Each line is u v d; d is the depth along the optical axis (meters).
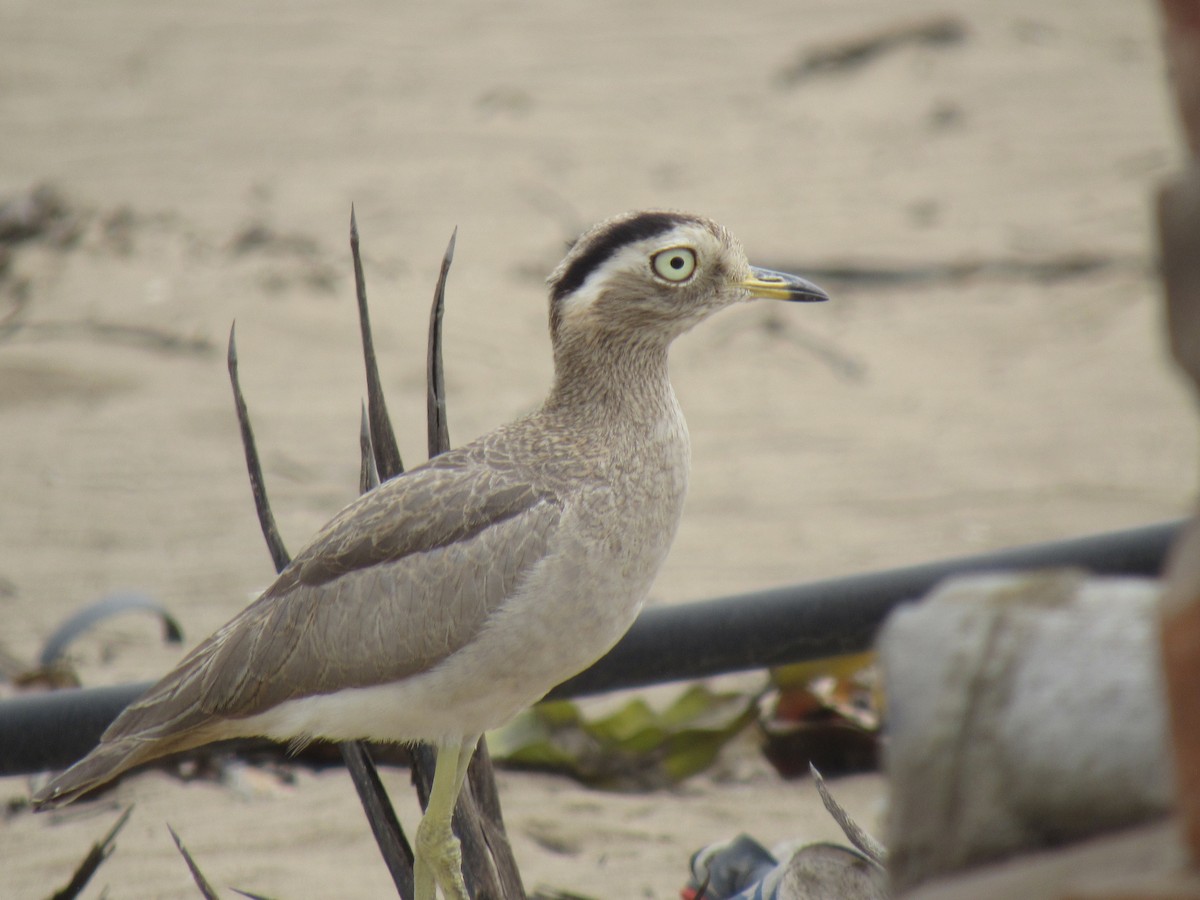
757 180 23.45
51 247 19.05
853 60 29.03
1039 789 2.15
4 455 13.10
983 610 2.25
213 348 15.91
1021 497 12.86
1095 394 15.72
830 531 12.05
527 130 26.05
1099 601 2.21
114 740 5.42
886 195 22.61
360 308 5.82
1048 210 21.75
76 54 30.94
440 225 21.08
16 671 8.87
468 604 5.57
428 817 5.55
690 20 32.62
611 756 8.03
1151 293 18.58
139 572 10.84
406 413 14.66
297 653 5.64
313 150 24.89
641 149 25.03
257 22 33.06
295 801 7.65
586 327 6.27
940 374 16.47
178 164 24.05
